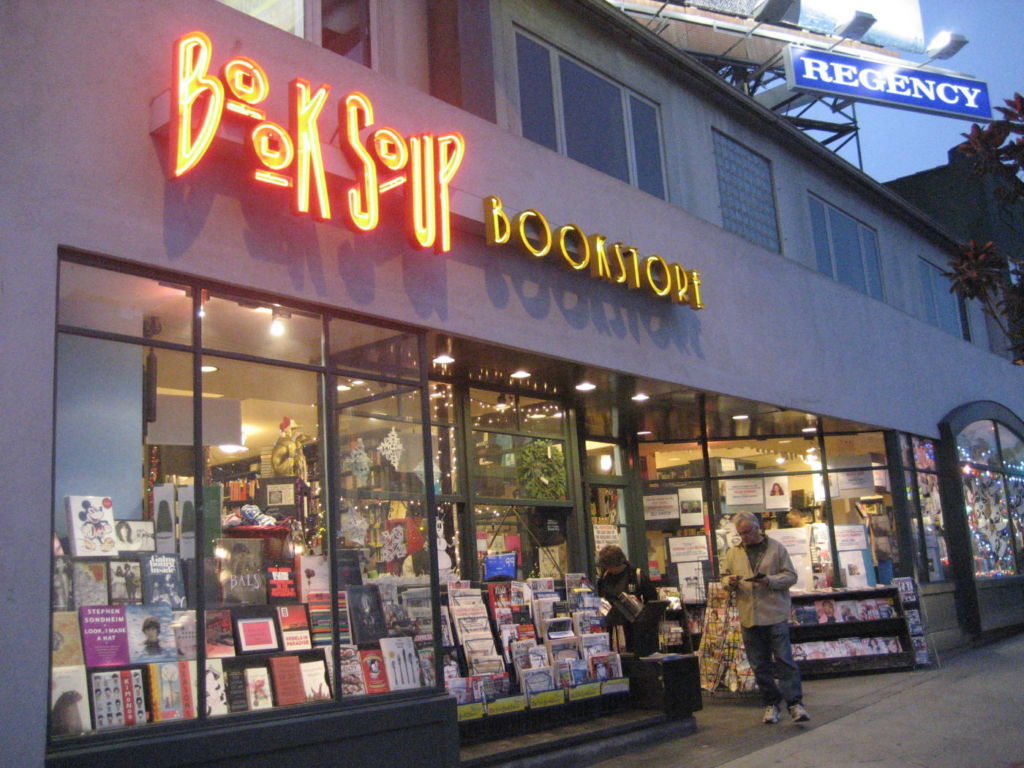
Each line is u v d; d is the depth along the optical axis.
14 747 5.16
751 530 9.29
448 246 7.78
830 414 13.43
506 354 9.16
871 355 14.98
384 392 7.79
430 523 7.85
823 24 20.88
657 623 10.12
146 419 6.32
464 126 8.79
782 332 12.94
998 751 7.61
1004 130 7.82
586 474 11.93
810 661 12.05
